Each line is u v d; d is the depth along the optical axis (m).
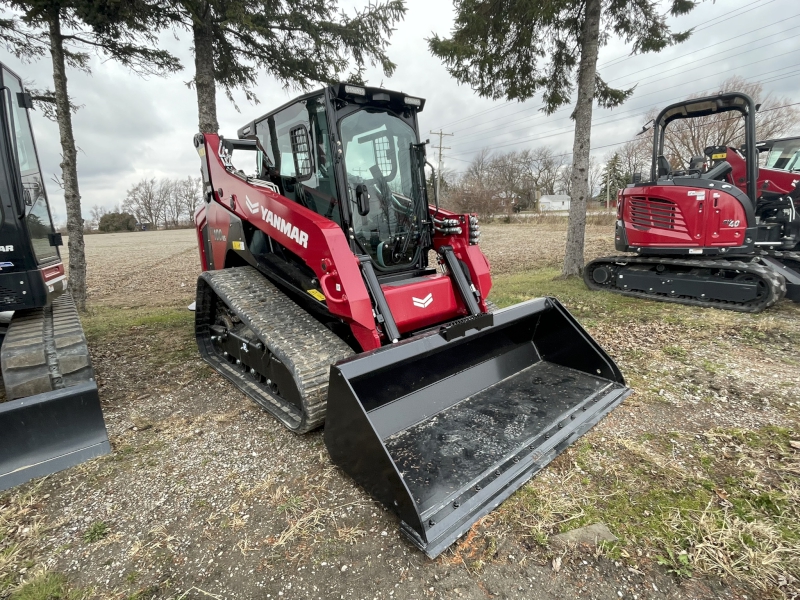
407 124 3.83
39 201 3.70
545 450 2.68
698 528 2.13
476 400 3.25
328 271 3.01
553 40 8.56
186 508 2.42
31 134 3.69
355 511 2.34
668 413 3.24
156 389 4.05
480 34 7.88
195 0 5.88
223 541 2.17
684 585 1.85
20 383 2.89
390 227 3.74
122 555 2.11
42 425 2.70
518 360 3.72
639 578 1.89
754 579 1.86
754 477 2.49
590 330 5.34
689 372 3.97
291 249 3.40
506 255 14.48
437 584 1.89
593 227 24.47
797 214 7.11
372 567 1.99
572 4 7.96
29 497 2.53
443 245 4.02
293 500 2.44
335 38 7.12
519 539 2.12
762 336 4.90
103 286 11.70
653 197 6.59
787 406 3.29
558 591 1.84
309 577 1.95
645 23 8.40
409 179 3.87
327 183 3.46
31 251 3.18
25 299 3.18
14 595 1.89
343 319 3.12
